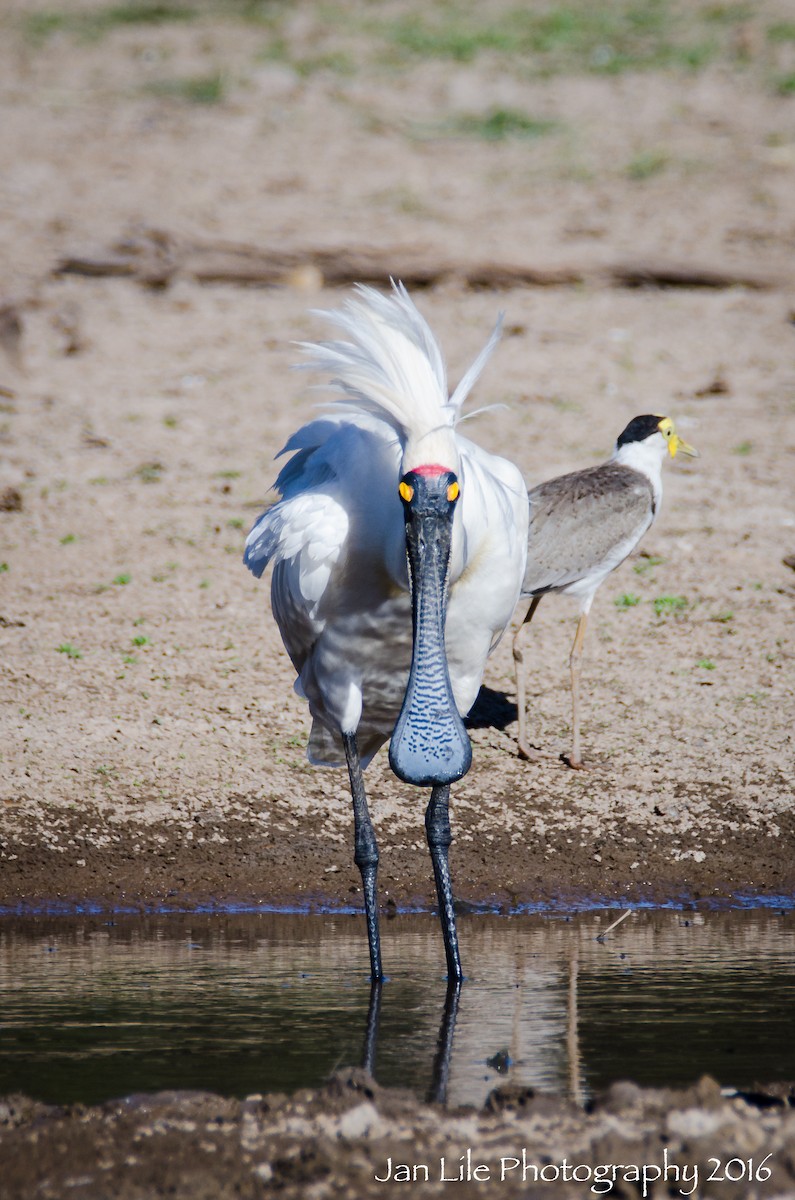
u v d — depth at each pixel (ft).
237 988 30.48
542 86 127.13
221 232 96.32
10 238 97.25
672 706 45.93
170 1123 23.11
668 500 63.00
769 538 58.70
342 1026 28.07
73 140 114.83
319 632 32.99
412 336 29.86
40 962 32.40
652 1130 22.52
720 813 40.37
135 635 50.08
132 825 39.34
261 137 116.47
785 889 37.76
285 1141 22.40
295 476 35.81
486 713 45.93
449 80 127.95
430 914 36.68
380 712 34.37
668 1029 27.63
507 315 86.48
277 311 87.66
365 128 118.32
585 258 91.97
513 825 39.99
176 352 81.41
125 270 92.99
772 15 140.05
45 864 37.91
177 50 134.82
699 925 35.37
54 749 42.52
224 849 38.75
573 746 42.63
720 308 88.28
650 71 129.39
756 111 120.78
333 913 36.65
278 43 136.15
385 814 40.37
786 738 43.80
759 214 101.60
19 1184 21.12
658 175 109.19
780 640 49.90
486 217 100.99
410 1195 20.70
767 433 70.08
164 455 67.67
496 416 71.67
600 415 71.82
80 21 142.72
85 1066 25.84
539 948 33.55
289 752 43.09
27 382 77.25
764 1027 27.66
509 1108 23.52
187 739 43.50
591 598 44.29
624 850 39.04
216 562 56.39
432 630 28.60
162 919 35.99
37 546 57.57
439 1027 28.02
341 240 94.27
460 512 30.14
